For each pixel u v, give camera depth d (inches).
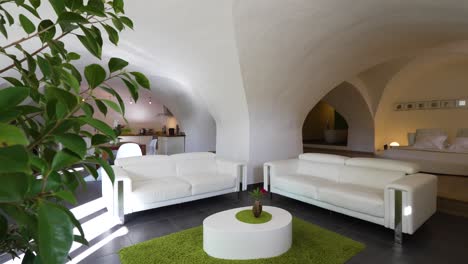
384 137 364.2
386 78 306.8
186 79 217.2
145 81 29.9
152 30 154.3
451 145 267.0
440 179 213.9
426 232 114.5
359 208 116.0
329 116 568.4
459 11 132.1
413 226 100.5
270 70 175.3
